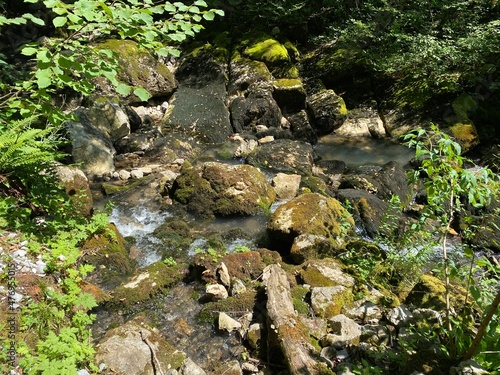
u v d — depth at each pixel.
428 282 4.20
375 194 6.77
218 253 5.16
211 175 6.30
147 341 3.54
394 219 5.92
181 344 3.88
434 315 3.73
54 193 4.77
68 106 7.76
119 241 5.15
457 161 3.08
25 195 4.66
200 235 5.64
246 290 4.38
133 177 6.95
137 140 7.66
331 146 8.78
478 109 8.93
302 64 10.40
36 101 4.52
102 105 7.68
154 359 3.42
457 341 3.29
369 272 4.74
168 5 3.67
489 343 3.19
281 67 9.84
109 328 4.01
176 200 6.32
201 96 9.14
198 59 9.84
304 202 5.50
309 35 11.26
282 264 4.74
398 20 10.29
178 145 7.78
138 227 5.80
